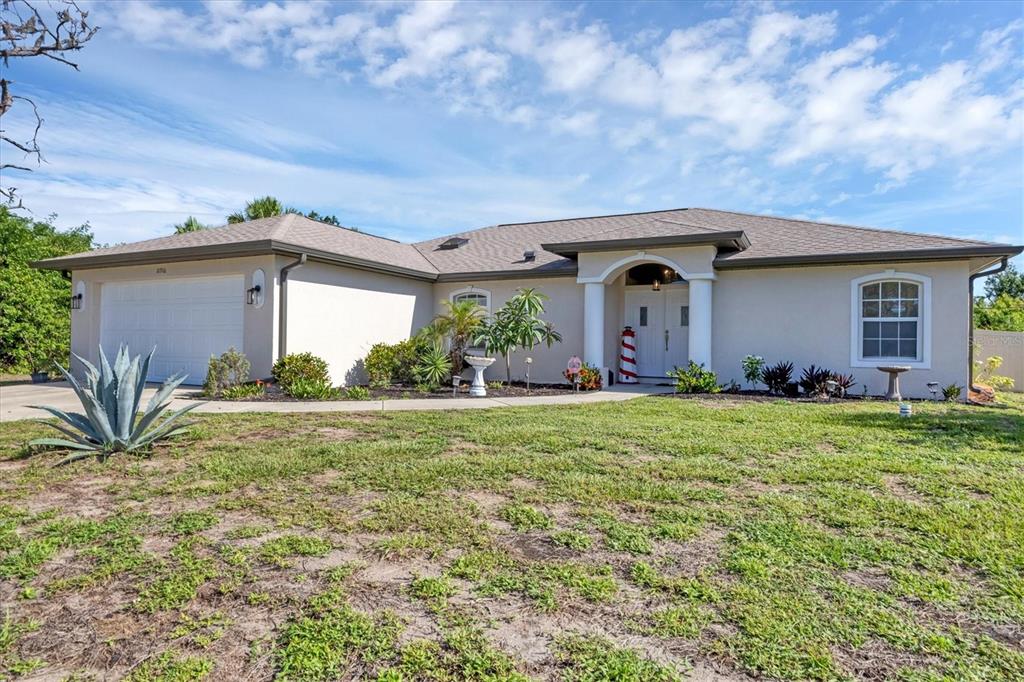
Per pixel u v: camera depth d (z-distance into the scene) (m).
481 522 4.30
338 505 4.67
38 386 14.38
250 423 8.30
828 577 3.41
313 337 13.20
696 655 2.65
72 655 2.67
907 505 4.58
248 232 13.66
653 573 3.45
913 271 12.28
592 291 14.52
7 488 5.13
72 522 4.28
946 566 3.56
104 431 6.27
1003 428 7.96
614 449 6.61
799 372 13.20
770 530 4.11
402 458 6.15
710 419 8.85
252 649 2.70
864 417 9.00
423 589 3.26
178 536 4.05
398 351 14.22
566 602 3.13
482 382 12.70
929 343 12.18
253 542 3.94
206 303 13.52
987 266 12.93
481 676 2.49
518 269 15.90
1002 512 4.43
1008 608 3.06
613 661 2.59
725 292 13.88
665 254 13.81
